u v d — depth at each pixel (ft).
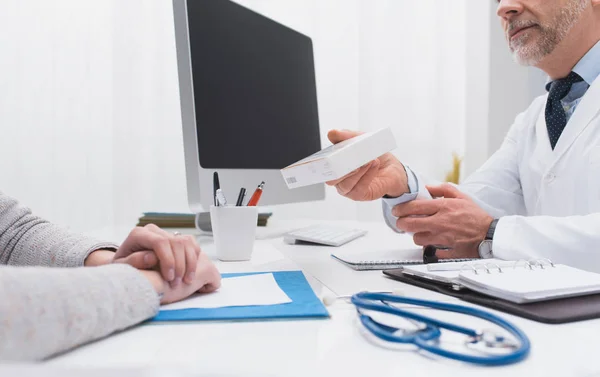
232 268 2.38
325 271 2.31
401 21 7.51
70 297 1.10
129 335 1.24
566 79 4.00
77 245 1.89
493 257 2.69
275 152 4.09
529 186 4.24
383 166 3.09
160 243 1.58
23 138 6.99
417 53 7.62
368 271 2.32
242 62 3.74
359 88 7.48
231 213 2.59
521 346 1.09
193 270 1.61
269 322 1.38
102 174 7.13
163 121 7.16
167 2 7.09
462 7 7.64
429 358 1.08
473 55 7.85
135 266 1.57
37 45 6.96
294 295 1.68
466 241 2.85
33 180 7.02
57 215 7.07
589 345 1.19
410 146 7.66
